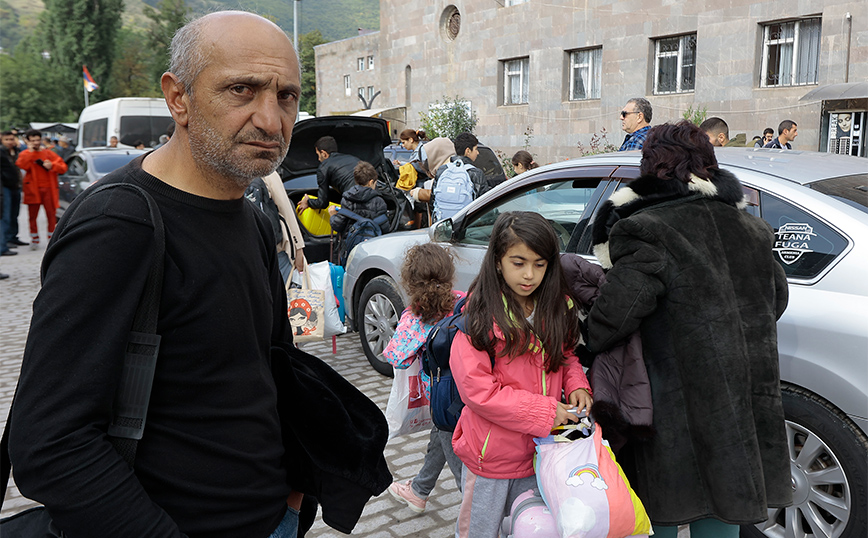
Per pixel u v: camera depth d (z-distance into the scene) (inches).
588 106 688.4
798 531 105.5
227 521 49.6
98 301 42.5
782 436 81.4
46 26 1704.0
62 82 1701.5
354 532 121.6
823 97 483.2
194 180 49.5
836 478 100.1
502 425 81.0
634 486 86.0
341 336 256.4
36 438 40.6
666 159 83.2
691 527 88.7
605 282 82.9
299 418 61.0
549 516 77.7
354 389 66.6
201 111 47.1
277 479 54.4
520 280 79.7
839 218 102.9
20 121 1704.0
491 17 778.2
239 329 50.1
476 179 270.2
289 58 49.2
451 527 123.0
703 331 78.6
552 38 713.0
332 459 60.9
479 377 81.1
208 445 48.4
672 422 80.6
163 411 47.1
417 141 377.4
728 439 77.4
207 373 48.3
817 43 529.3
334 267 217.3
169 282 46.3
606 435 80.4
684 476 80.4
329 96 1625.2
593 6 669.3
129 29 1699.1
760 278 83.2
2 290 336.2
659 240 79.9
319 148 273.3
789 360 102.7
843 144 514.6
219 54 46.4
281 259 194.2
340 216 249.3
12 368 217.2
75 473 40.8
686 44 612.1
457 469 106.0
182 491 47.5
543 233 78.6
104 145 639.8
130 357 44.8
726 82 576.4
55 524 45.6
